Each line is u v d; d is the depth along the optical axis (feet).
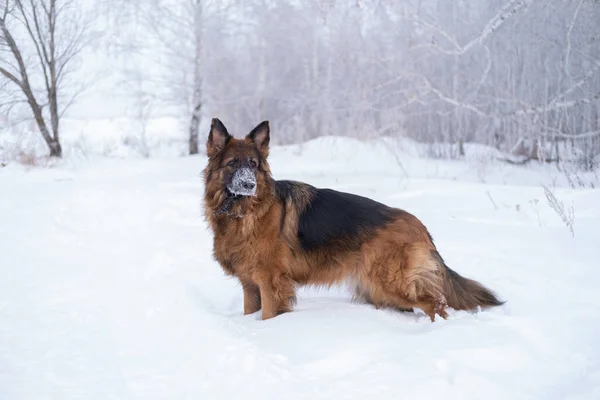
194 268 22.81
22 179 46.62
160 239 27.20
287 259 17.93
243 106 80.69
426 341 13.79
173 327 16.25
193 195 37.60
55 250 25.32
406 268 17.33
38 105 58.90
